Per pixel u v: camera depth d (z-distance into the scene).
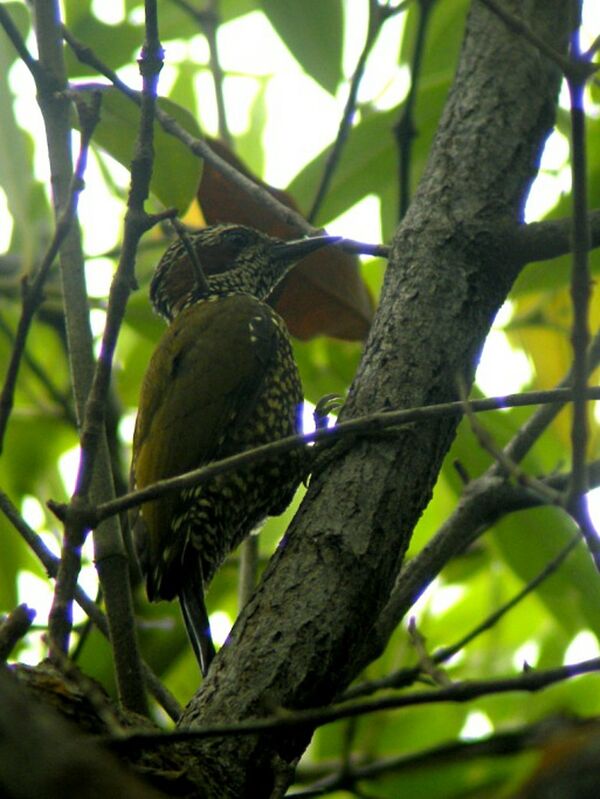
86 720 5.53
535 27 8.05
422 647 6.56
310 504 6.71
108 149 8.84
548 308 11.05
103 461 7.64
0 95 10.41
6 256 12.66
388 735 10.84
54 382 13.55
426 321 7.14
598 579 10.10
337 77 11.04
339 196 10.67
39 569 12.29
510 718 10.91
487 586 12.24
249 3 12.96
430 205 7.54
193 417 9.27
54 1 8.12
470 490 8.16
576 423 5.41
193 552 9.16
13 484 12.95
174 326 9.91
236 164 10.35
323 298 10.38
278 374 9.69
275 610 6.30
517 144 7.73
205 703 6.07
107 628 7.66
